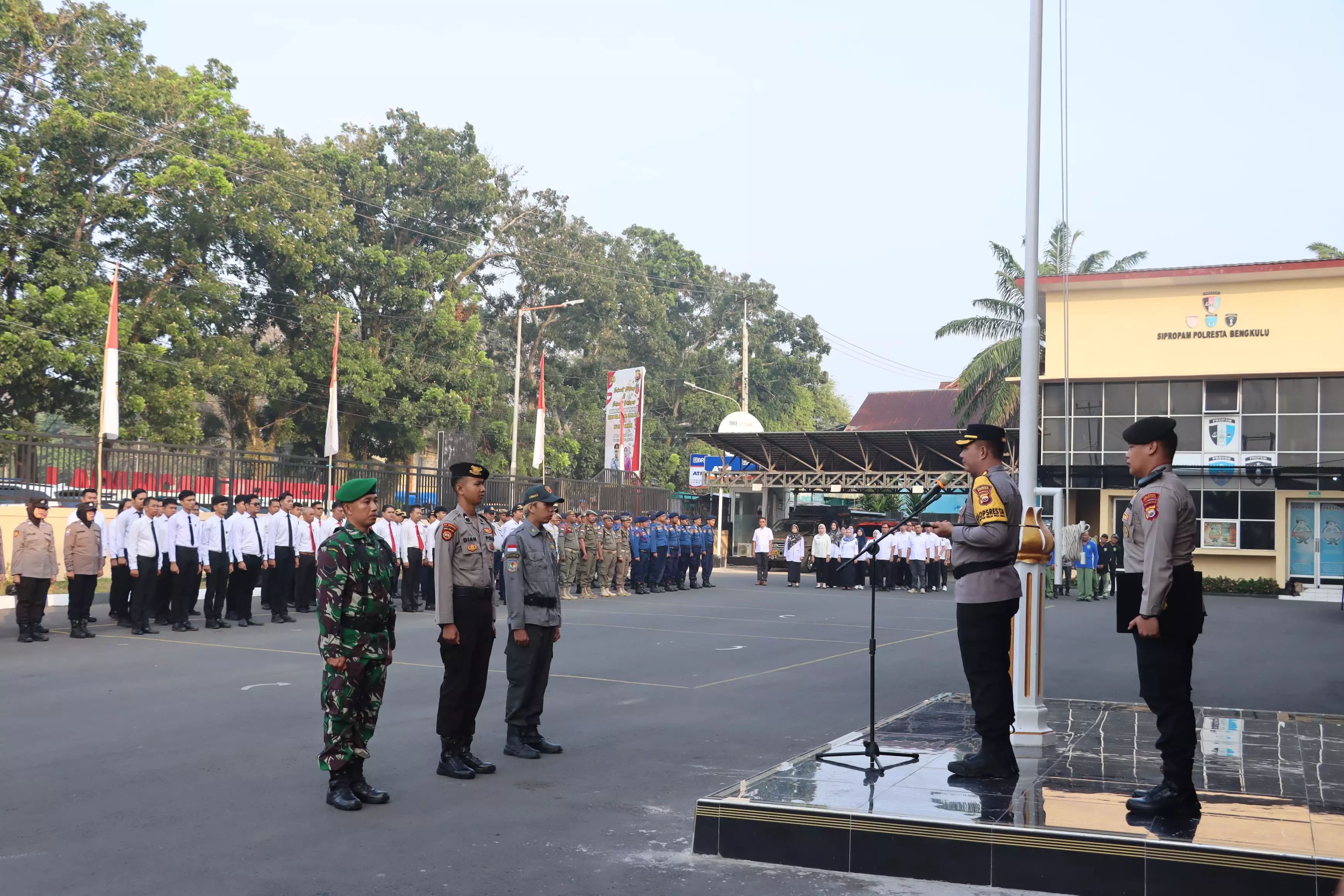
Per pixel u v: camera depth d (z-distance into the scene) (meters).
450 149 46.94
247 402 42.12
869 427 53.69
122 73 33.84
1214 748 7.98
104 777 7.57
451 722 7.80
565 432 56.78
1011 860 5.55
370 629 7.02
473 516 8.08
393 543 21.31
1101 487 34.06
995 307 43.59
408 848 6.07
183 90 34.94
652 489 42.53
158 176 33.41
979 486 6.95
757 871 5.78
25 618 15.49
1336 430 31.98
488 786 7.55
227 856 5.88
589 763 8.29
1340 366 31.77
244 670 12.88
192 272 36.56
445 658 7.84
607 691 11.88
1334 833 5.51
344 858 5.87
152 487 24.20
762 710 10.71
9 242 31.12
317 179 40.62
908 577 32.56
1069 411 33.84
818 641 17.39
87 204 32.38
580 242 54.69
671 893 5.40
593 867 5.79
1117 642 18.02
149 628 16.86
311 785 7.43
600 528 27.22
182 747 8.57
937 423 52.59
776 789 6.46
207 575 17.92
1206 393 33.31
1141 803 5.92
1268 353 32.47
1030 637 8.06
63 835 6.22
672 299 62.22
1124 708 9.88
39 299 30.36
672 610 23.44
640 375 39.41
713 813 6.08
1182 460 33.41
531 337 54.84
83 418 33.78
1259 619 23.20
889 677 13.18
